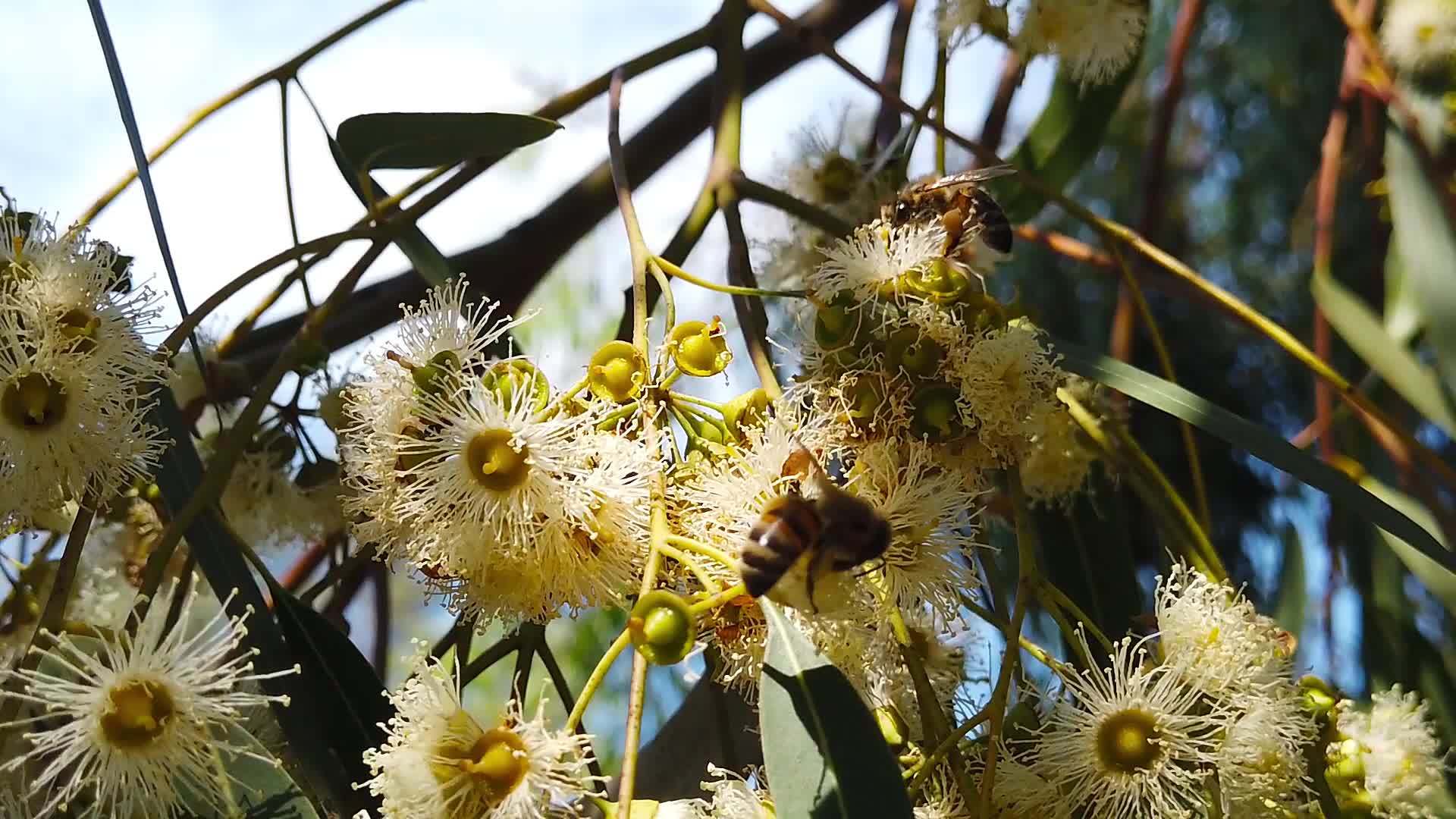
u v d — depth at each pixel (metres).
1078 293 0.51
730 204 0.29
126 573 0.29
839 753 0.22
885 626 0.24
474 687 0.36
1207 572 0.27
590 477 0.23
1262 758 0.24
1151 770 0.24
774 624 0.23
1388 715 0.28
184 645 0.23
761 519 0.23
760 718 0.23
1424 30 0.34
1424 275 0.33
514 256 0.36
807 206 0.29
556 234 0.36
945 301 0.25
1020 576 0.25
